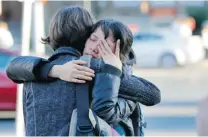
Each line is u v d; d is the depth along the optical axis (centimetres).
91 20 509
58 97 478
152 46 4750
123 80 493
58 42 509
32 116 483
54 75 480
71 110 474
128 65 511
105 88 471
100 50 490
